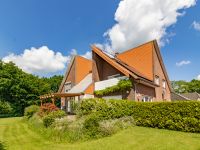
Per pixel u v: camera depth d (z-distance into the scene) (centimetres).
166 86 3562
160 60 3334
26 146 1416
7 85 5216
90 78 3203
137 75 2569
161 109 1736
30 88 5606
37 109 2917
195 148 1138
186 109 1608
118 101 1897
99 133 1508
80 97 2827
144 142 1291
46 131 1773
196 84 7675
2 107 5172
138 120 1856
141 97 2530
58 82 7025
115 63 2559
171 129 1656
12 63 5672
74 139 1477
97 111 1741
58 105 5547
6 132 2022
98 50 2802
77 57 3591
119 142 1328
